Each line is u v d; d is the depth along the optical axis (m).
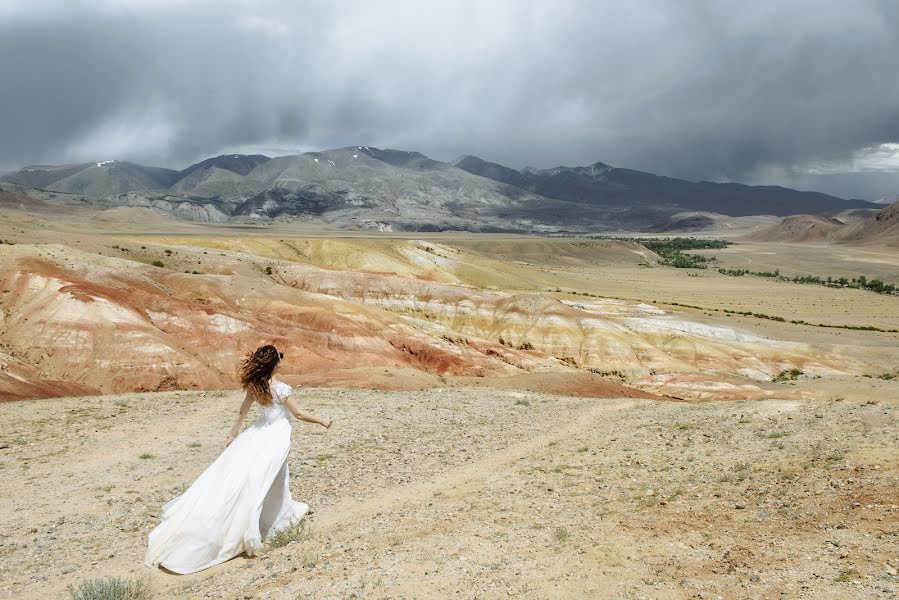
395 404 25.78
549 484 12.35
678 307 171.62
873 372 117.25
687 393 86.94
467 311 130.00
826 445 12.62
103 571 8.76
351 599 6.64
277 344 72.81
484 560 7.72
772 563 7.07
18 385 47.16
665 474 12.37
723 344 125.06
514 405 26.45
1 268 67.62
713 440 15.01
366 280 134.00
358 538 9.12
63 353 57.09
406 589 6.84
